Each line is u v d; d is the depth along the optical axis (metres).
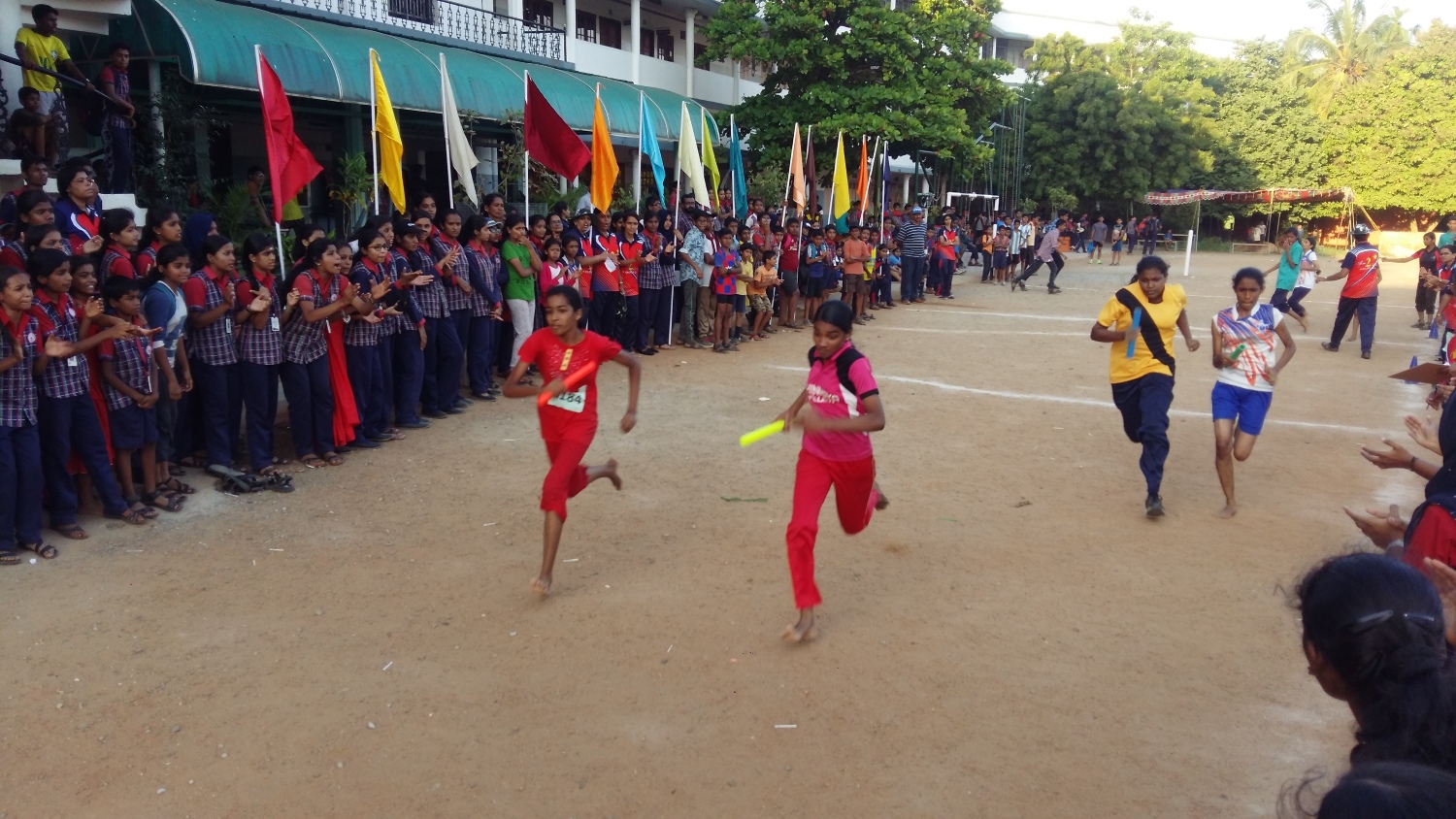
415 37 18.31
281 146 8.35
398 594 5.38
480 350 10.16
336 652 4.71
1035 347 14.59
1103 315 6.98
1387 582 1.86
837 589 5.54
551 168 11.59
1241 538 6.51
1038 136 43.31
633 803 3.61
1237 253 45.16
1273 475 8.02
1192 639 5.00
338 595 5.35
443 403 9.61
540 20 22.64
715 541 6.25
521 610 5.20
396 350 8.90
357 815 3.52
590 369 5.39
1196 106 46.22
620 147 24.66
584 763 3.85
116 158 10.48
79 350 5.81
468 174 11.05
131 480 6.53
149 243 7.07
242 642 4.79
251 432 7.28
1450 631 2.26
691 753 3.93
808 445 4.97
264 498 6.93
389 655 4.69
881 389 11.16
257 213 12.55
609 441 8.68
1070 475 7.89
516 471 7.71
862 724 4.16
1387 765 1.54
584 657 4.70
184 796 3.62
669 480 7.52
